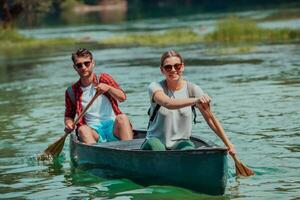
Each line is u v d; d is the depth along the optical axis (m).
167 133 6.92
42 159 8.49
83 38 37.69
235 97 12.71
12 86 17.31
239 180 6.96
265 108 11.20
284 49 23.14
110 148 7.21
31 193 6.89
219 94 13.26
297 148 8.20
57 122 11.11
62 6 88.31
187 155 6.48
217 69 18.22
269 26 36.91
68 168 7.98
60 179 7.44
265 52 22.47
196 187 6.52
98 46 31.44
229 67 18.52
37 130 10.49
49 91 15.67
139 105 12.35
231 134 9.26
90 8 97.00
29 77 19.47
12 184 7.32
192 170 6.49
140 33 39.56
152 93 6.80
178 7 87.31
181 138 6.94
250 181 6.89
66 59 25.50
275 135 9.02
